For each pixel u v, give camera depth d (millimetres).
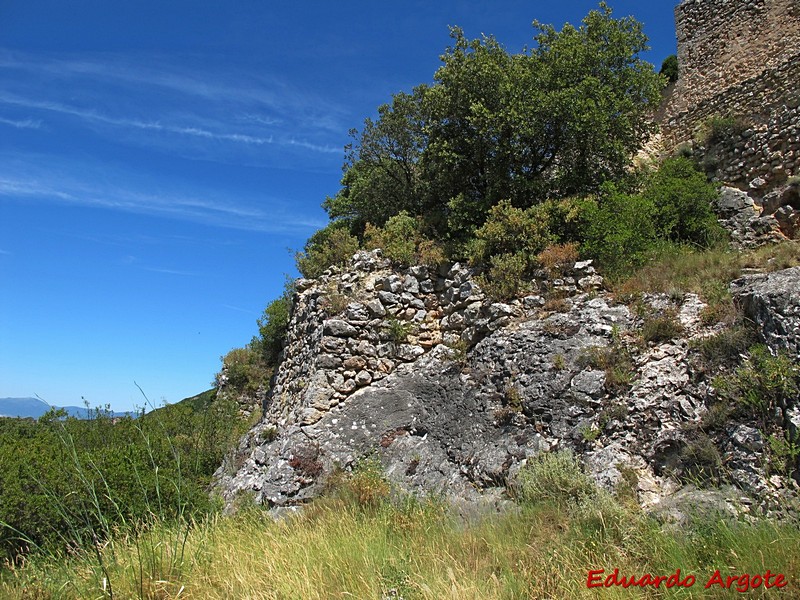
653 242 10883
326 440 9906
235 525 7602
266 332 19438
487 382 9336
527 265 10969
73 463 7605
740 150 13938
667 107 20672
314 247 18500
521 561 5270
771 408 6402
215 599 5129
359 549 5922
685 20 20219
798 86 13102
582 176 12867
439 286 12023
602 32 13516
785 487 5750
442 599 4641
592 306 9414
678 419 7125
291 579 5250
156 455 9438
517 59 13719
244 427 14938
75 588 5453
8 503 6754
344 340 11391
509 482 7398
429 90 14172
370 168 18109
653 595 4574
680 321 8352
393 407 10195
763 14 17719
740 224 12289
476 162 13773
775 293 7164
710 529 5234
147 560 5727
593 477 6770
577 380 8164
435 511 7051
